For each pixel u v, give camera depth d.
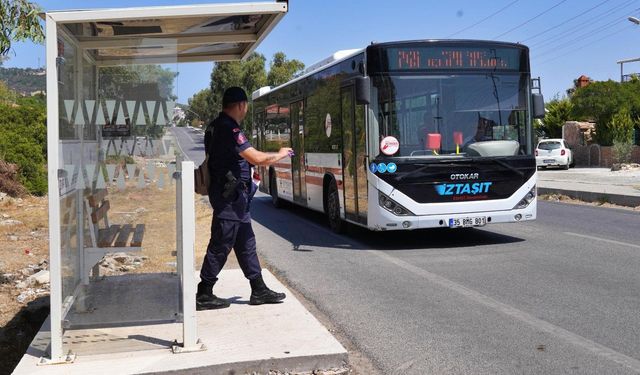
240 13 5.04
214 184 6.31
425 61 10.44
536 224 13.71
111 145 5.29
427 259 9.91
